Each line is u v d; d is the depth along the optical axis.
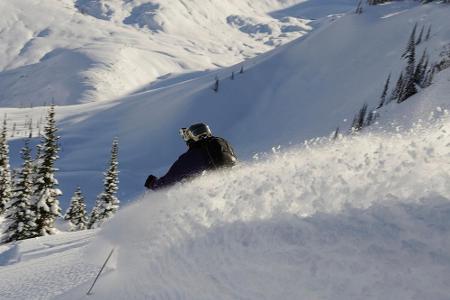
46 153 31.05
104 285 5.09
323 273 2.31
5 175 40.44
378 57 199.00
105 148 199.25
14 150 188.50
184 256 3.70
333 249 2.36
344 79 198.62
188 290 3.38
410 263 1.97
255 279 2.73
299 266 2.47
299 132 177.25
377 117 110.81
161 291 3.76
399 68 178.38
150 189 4.98
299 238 2.62
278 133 185.25
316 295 2.25
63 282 7.79
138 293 4.13
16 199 30.84
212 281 3.13
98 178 153.12
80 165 182.50
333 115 177.38
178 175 4.61
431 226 2.04
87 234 17.39
